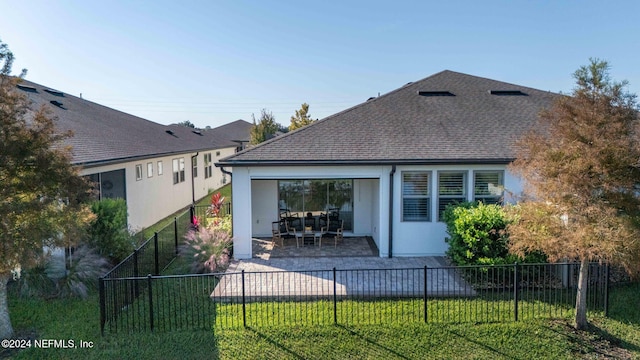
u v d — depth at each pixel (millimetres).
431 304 7438
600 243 5426
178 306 7520
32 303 7566
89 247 9008
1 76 5715
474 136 11656
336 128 12031
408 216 11094
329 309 7219
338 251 11727
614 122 5633
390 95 14289
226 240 10375
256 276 9156
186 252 10086
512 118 12711
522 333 6297
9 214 5516
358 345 5938
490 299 7695
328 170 10820
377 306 7336
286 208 13906
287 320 6750
